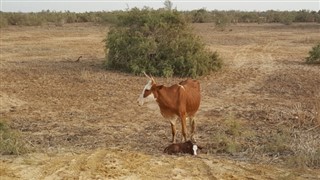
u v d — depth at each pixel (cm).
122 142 1031
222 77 1986
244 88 1720
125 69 2145
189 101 968
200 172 834
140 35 2128
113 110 1366
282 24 6625
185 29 2197
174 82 1870
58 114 1317
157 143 1026
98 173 828
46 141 1039
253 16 7575
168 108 960
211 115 1293
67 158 915
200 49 2098
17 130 1128
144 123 1211
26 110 1366
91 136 1084
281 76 1981
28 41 3741
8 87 1708
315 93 1600
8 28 5231
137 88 1712
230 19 6638
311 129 1121
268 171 839
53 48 3219
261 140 1032
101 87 1730
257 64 2392
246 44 3597
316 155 908
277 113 1299
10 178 809
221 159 908
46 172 838
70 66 2303
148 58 2080
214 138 1038
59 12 7544
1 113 1323
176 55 2053
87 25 6153
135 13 2217
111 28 2323
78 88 1708
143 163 881
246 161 897
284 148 963
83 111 1354
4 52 2917
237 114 1299
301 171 839
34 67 2252
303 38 4116
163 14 2203
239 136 1061
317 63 2384
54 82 1830
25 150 957
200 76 2006
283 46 3416
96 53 2944
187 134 1090
